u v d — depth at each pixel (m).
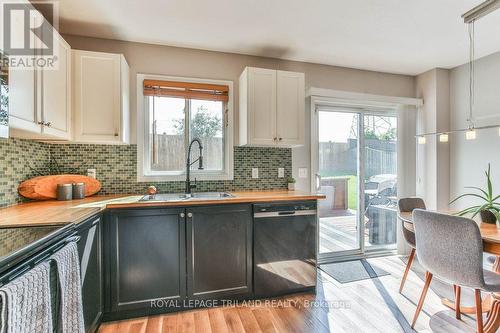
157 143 2.63
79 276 1.33
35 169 2.11
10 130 1.57
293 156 2.99
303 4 1.96
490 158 2.91
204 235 2.06
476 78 3.03
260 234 2.19
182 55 2.64
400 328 1.85
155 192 2.32
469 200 3.10
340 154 3.32
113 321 1.93
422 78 3.43
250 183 2.83
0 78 1.22
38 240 1.03
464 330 1.82
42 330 0.97
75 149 2.36
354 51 2.78
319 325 1.89
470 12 1.88
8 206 1.78
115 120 2.17
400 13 2.09
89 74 2.12
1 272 0.86
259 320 1.95
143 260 1.94
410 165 3.44
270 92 2.54
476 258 1.50
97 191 2.35
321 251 3.23
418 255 1.87
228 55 2.78
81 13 2.03
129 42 2.51
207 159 2.78
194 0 1.89
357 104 3.28
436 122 3.26
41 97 1.67
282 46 2.65
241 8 2.00
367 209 3.42
